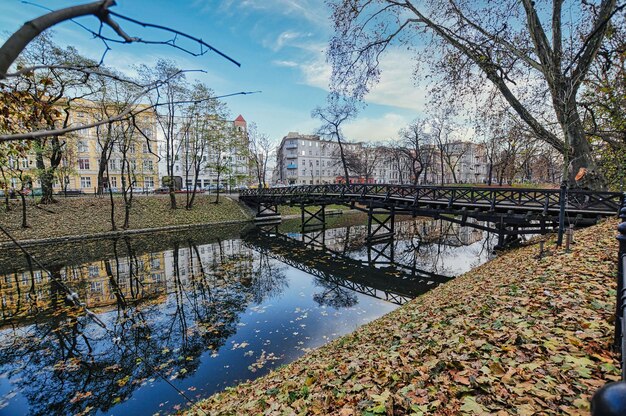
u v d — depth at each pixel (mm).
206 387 5449
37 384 5730
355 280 11992
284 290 10766
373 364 3398
